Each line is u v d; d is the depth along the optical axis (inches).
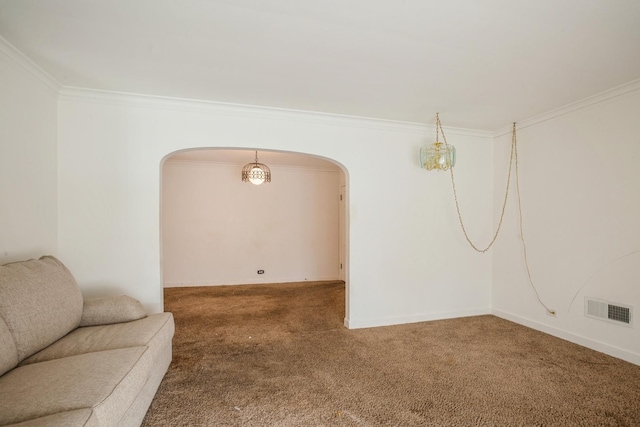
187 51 76.4
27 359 58.7
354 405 73.9
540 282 123.6
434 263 138.2
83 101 100.2
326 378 86.3
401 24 64.9
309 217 234.4
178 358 98.2
